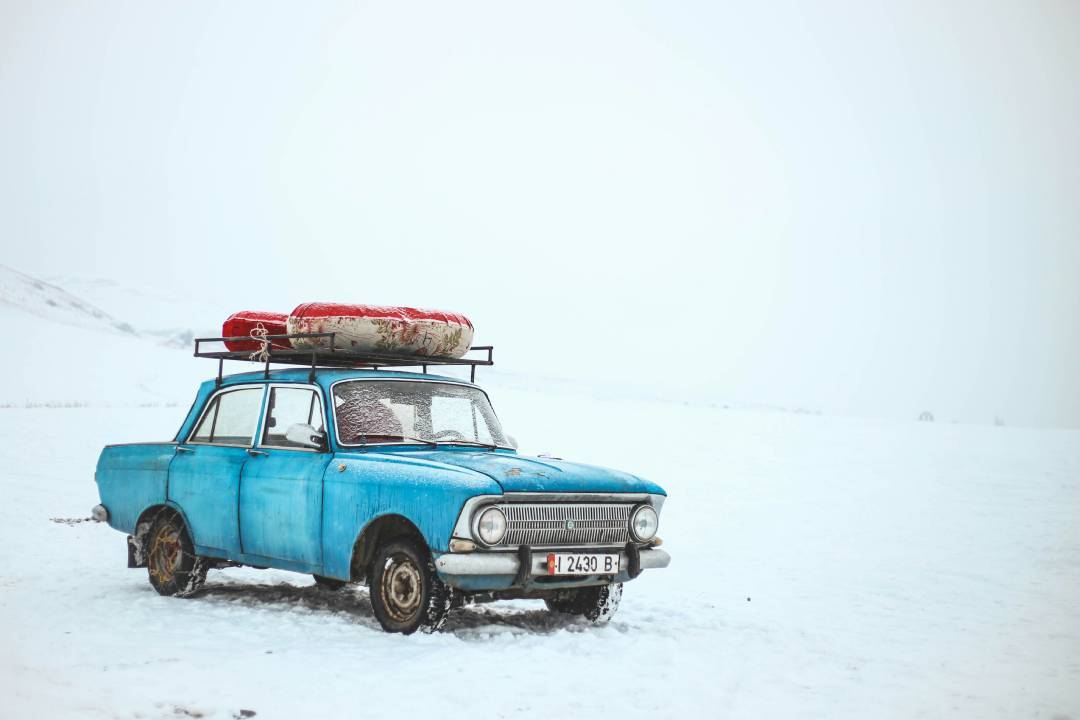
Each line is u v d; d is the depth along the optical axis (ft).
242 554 23.81
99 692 16.08
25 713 14.90
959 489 57.41
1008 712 16.65
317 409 23.11
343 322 23.38
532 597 22.62
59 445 74.08
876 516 48.06
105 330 362.53
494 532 19.38
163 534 26.13
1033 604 28.60
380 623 20.98
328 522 21.58
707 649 21.01
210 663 18.12
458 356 25.31
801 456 74.54
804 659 20.54
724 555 37.88
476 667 17.80
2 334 234.99
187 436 26.35
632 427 98.63
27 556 33.24
